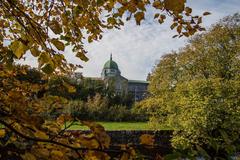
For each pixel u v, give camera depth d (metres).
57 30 2.64
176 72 30.42
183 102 23.00
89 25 3.37
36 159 1.88
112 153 1.85
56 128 2.28
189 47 30.30
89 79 37.91
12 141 2.02
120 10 2.49
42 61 2.28
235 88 22.38
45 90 3.02
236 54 28.12
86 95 30.31
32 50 2.33
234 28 28.75
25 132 2.05
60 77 3.12
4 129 2.08
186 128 22.23
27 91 3.03
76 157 1.88
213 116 21.27
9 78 3.09
